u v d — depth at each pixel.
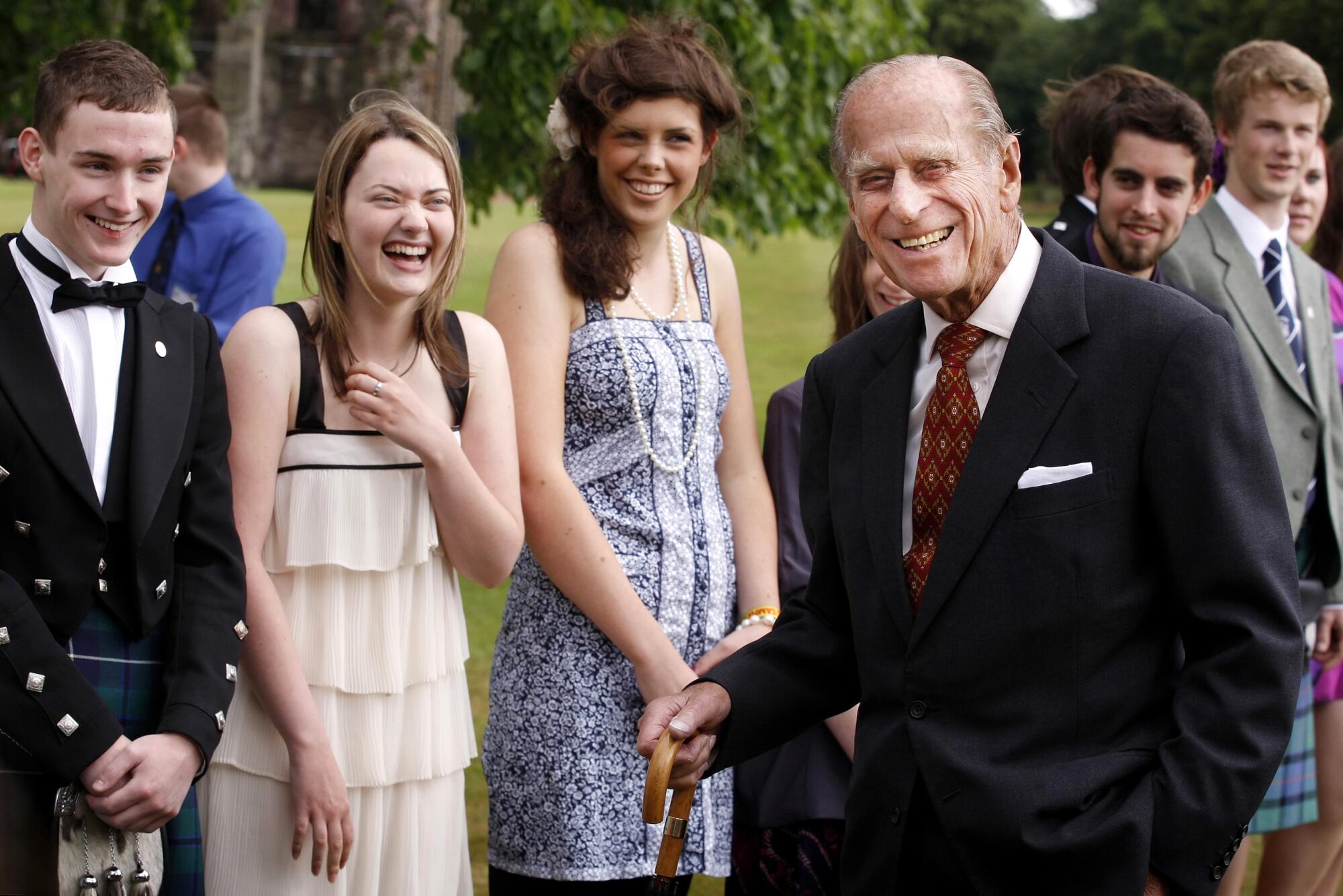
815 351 15.48
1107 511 1.91
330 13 31.81
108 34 8.77
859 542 2.10
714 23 7.44
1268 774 1.82
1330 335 3.72
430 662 2.54
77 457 2.21
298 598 2.49
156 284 4.54
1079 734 1.92
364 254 2.49
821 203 8.59
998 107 1.99
